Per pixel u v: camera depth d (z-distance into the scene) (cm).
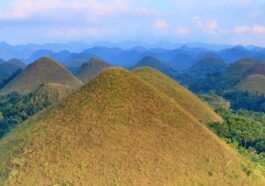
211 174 5300
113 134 5488
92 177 4994
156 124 5725
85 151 5278
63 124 5747
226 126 8869
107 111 5812
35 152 5366
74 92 6438
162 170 5169
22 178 5019
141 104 5978
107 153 5259
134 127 5619
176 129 5738
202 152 5547
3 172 5231
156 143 5475
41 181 4962
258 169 6022
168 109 6031
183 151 5462
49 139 5531
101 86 6259
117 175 5034
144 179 5038
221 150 5709
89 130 5550
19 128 6538
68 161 5166
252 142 8525
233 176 5378
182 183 5088
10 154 5541
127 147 5353
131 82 6328
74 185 4900
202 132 5859
